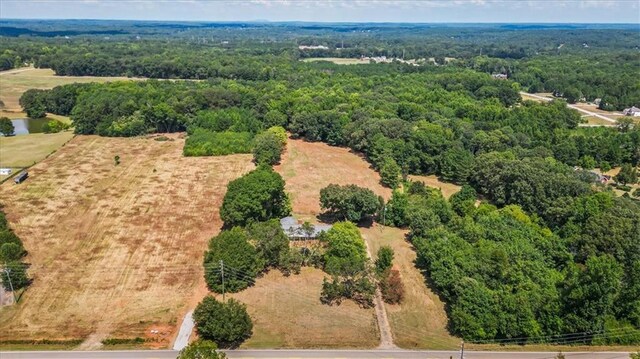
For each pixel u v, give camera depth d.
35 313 73.56
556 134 153.12
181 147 155.50
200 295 78.81
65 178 127.00
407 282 84.69
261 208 97.31
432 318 75.88
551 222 100.62
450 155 128.62
